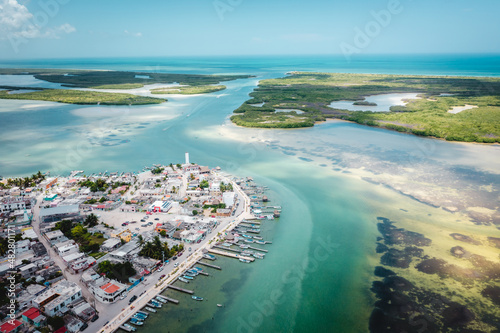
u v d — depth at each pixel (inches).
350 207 5925.2
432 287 3895.2
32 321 3238.2
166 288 3892.7
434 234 5009.8
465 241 4813.0
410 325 3373.5
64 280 3850.9
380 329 3334.2
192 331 3292.3
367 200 6176.2
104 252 4576.8
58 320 3206.2
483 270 4165.8
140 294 3757.4
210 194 6560.0
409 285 3937.0
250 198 6343.5
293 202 6161.4
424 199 6161.4
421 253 4549.7
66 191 6579.7
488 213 5595.5
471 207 5816.9
